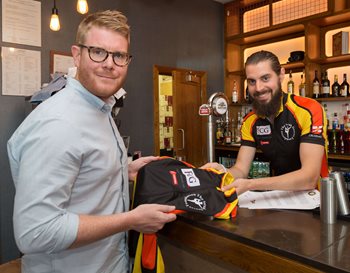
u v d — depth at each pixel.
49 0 3.05
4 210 2.81
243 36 4.35
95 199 1.02
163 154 4.13
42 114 0.94
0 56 2.78
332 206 1.08
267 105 1.63
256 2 4.37
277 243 0.92
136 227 0.99
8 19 2.81
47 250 0.88
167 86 4.37
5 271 1.98
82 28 1.03
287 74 4.18
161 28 3.95
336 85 3.60
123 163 1.17
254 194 1.48
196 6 4.34
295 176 1.37
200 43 4.39
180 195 1.15
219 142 4.45
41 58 3.00
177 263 1.36
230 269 1.13
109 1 3.46
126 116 3.66
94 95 1.05
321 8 3.67
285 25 3.85
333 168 3.30
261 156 3.81
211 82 4.54
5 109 2.81
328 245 0.90
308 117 1.58
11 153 1.00
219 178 1.30
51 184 0.87
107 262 1.09
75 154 0.93
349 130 3.48
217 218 1.17
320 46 3.83
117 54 1.02
